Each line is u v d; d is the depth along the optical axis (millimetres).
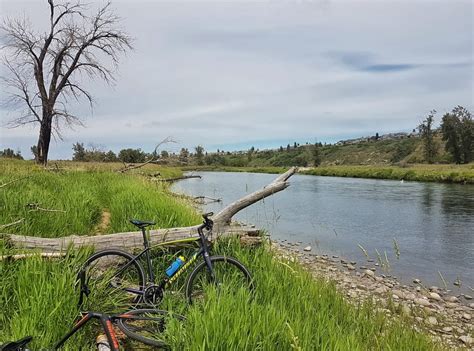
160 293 4926
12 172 14992
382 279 10328
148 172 35344
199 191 31172
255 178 59344
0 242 5109
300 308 4691
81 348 3635
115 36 36156
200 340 3234
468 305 8633
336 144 182875
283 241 14984
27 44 32312
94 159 39812
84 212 9086
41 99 33750
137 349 3826
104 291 4719
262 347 3373
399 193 33188
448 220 19234
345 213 22016
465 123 86312
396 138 158375
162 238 6137
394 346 4617
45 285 4086
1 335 3584
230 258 5191
